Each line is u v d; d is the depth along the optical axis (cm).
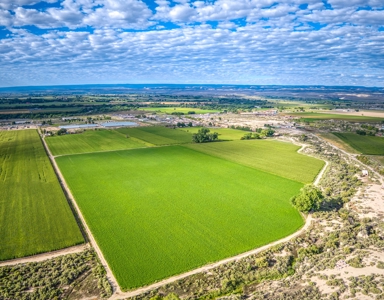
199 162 15200
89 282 6259
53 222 8675
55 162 15312
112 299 5769
